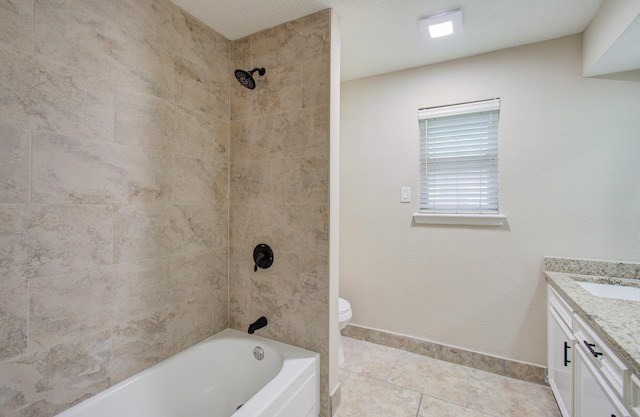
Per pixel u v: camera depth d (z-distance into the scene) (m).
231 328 1.83
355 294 2.42
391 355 2.18
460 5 1.48
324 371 1.54
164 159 1.44
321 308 1.54
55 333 1.05
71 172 1.09
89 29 1.13
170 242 1.47
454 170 2.12
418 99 2.18
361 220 2.39
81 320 1.13
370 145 2.35
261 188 1.72
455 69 2.06
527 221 1.88
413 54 1.99
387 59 2.07
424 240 2.18
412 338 2.21
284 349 1.58
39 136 1.00
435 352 2.13
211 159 1.70
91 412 1.13
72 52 1.08
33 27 0.98
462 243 2.06
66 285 1.08
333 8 1.50
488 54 1.97
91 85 1.14
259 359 1.62
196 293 1.62
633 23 1.22
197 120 1.61
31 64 0.98
